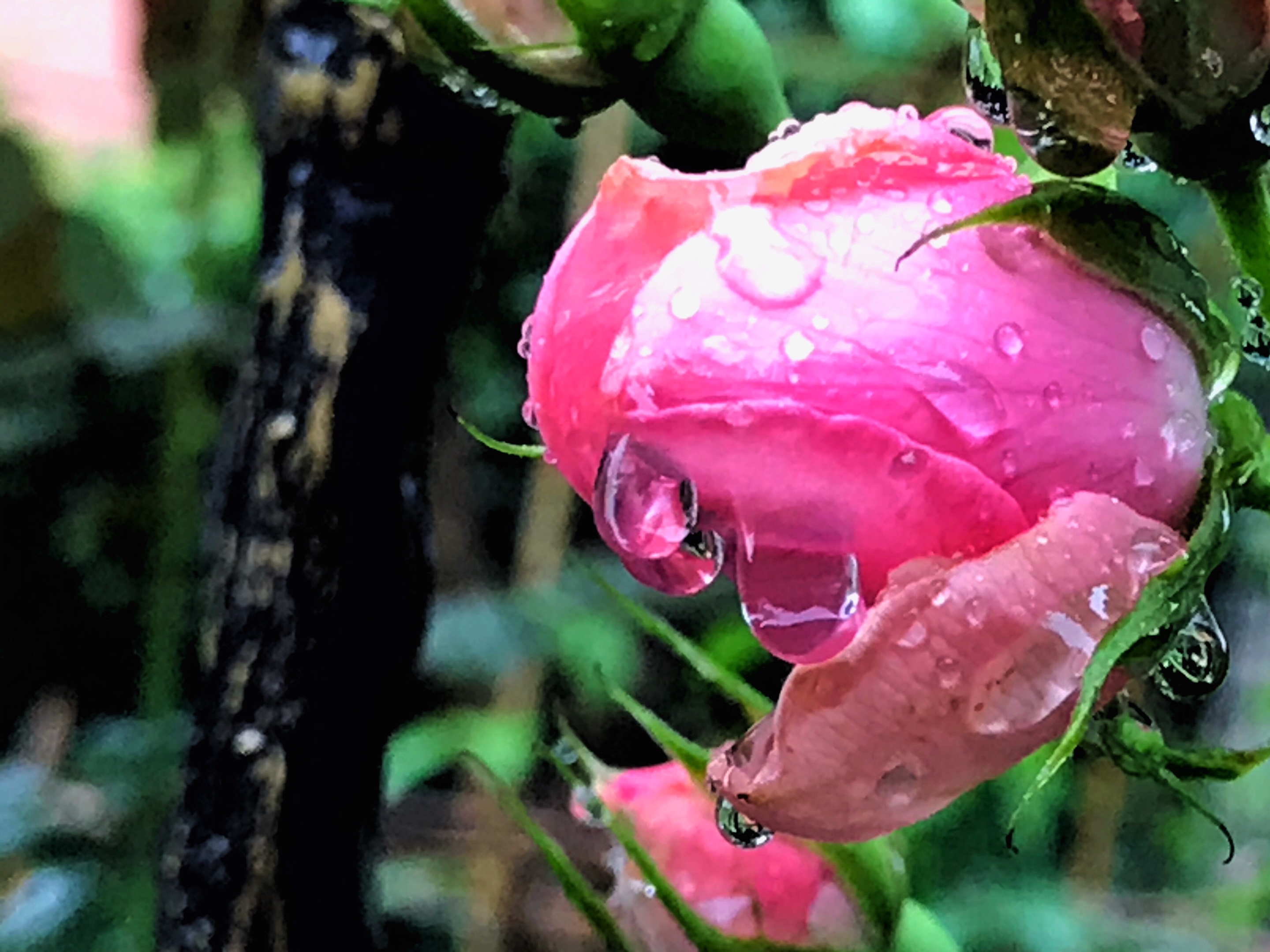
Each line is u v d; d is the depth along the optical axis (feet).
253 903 0.64
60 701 1.97
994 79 0.41
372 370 0.60
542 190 1.54
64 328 1.82
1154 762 0.43
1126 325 0.39
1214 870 1.60
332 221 0.58
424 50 0.46
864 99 1.19
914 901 0.49
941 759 0.39
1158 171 0.42
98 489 1.92
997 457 0.38
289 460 0.61
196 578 1.41
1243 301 0.41
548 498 1.44
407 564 0.62
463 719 1.30
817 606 0.39
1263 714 1.38
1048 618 0.38
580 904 0.48
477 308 1.64
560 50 0.45
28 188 1.73
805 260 0.39
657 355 0.38
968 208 0.40
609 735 1.53
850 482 0.38
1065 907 1.38
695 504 0.39
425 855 1.52
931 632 0.38
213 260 1.44
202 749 0.63
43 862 1.34
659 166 0.40
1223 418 0.40
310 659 0.62
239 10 1.37
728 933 0.47
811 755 0.40
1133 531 0.39
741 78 0.46
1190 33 0.38
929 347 0.38
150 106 1.65
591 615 1.35
